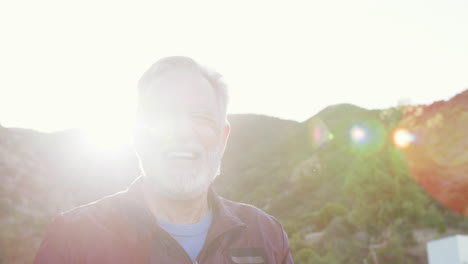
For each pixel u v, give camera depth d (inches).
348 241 1160.2
